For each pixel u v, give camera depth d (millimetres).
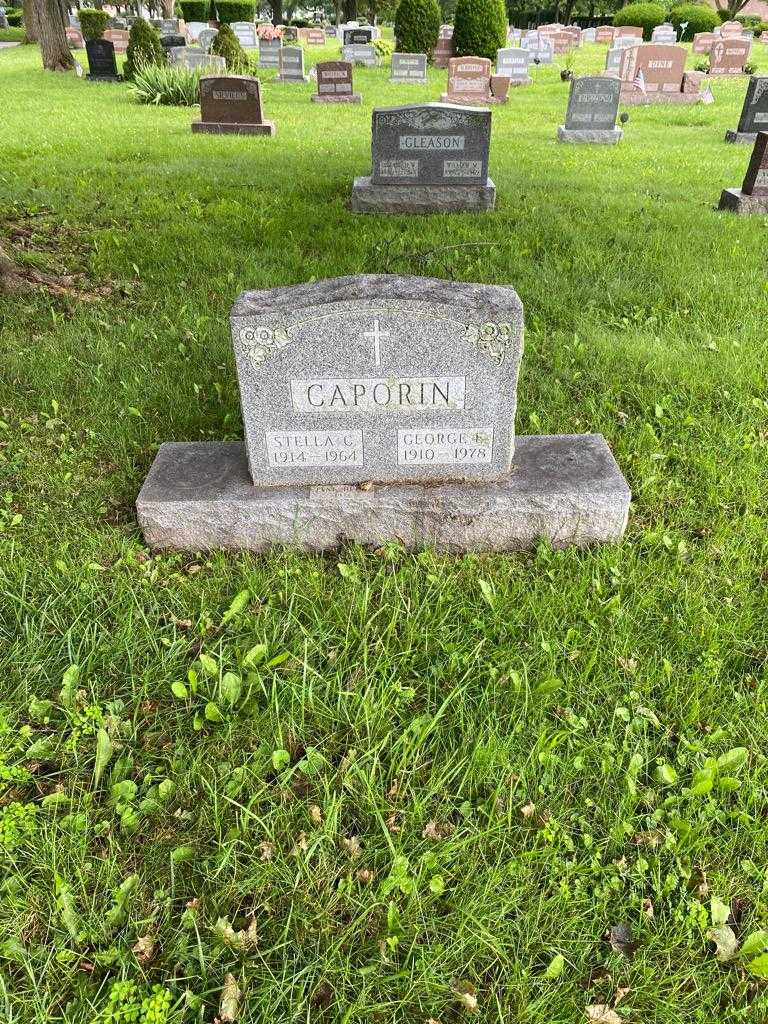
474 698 3064
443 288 3506
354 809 2709
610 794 2752
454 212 9383
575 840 2639
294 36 40000
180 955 2311
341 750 2896
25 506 4094
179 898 2465
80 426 4762
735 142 14750
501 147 14039
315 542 3895
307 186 10188
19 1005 2211
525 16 55625
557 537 3883
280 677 3164
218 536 3865
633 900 2455
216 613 3453
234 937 2318
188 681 3143
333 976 2281
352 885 2469
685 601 3518
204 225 8211
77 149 12398
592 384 5273
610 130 14906
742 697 3078
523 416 4902
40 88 21359
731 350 5562
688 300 6461
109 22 34375
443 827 2641
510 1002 2262
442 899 2463
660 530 3967
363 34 30875
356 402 3662
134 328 5852
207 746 2889
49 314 6176
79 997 2227
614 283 6707
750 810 2715
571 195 9898
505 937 2377
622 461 4516
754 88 14195
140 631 3324
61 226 8125
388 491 3846
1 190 9258
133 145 12969
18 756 2832
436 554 3883
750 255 7555
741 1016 2242
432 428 3756
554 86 23281
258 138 14148
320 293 3471
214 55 21406
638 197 9883
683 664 3254
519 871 2510
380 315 3434
